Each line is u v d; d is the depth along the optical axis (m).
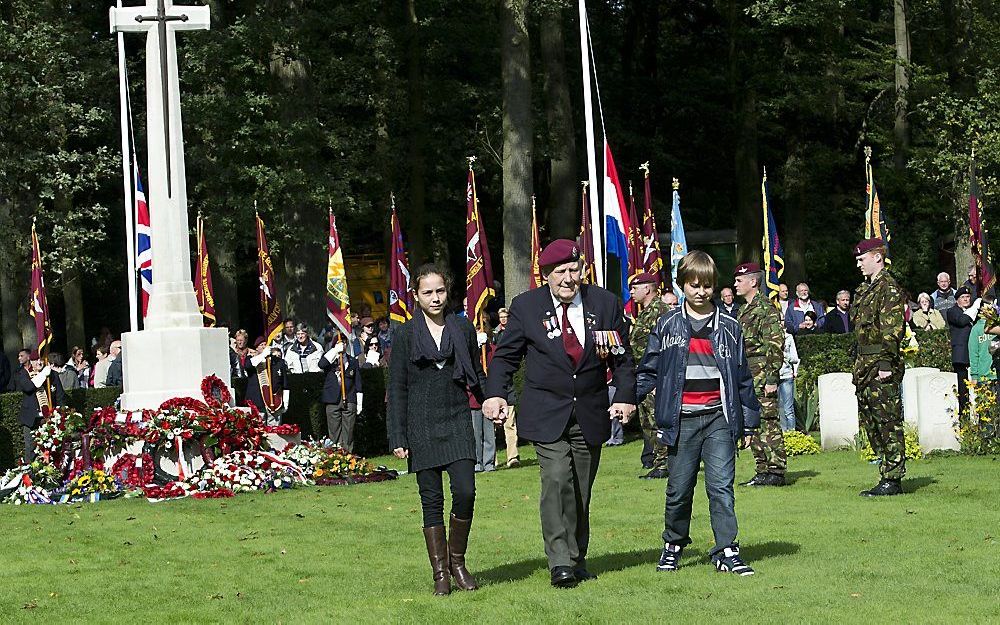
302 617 8.38
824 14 33.62
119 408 19.78
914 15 38.38
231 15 37.12
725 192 45.09
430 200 37.53
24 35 31.14
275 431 17.30
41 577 10.58
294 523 13.20
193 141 33.19
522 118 28.34
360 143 34.38
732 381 9.23
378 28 33.53
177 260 17.97
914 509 12.12
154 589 9.81
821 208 41.34
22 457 20.42
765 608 7.96
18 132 32.28
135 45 39.25
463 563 9.19
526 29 28.36
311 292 30.45
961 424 16.70
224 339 18.03
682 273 9.27
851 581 8.81
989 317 16.61
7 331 33.56
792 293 37.69
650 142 41.50
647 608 8.09
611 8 43.25
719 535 9.30
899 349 13.21
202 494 15.91
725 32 41.28
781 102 35.81
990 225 31.44
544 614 8.05
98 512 14.91
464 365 9.18
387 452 23.06
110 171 32.78
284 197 29.67
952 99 31.69
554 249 9.05
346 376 20.84
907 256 36.72
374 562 10.63
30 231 32.31
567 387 9.01
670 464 9.41
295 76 30.05
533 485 15.73
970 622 7.44
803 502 12.89
